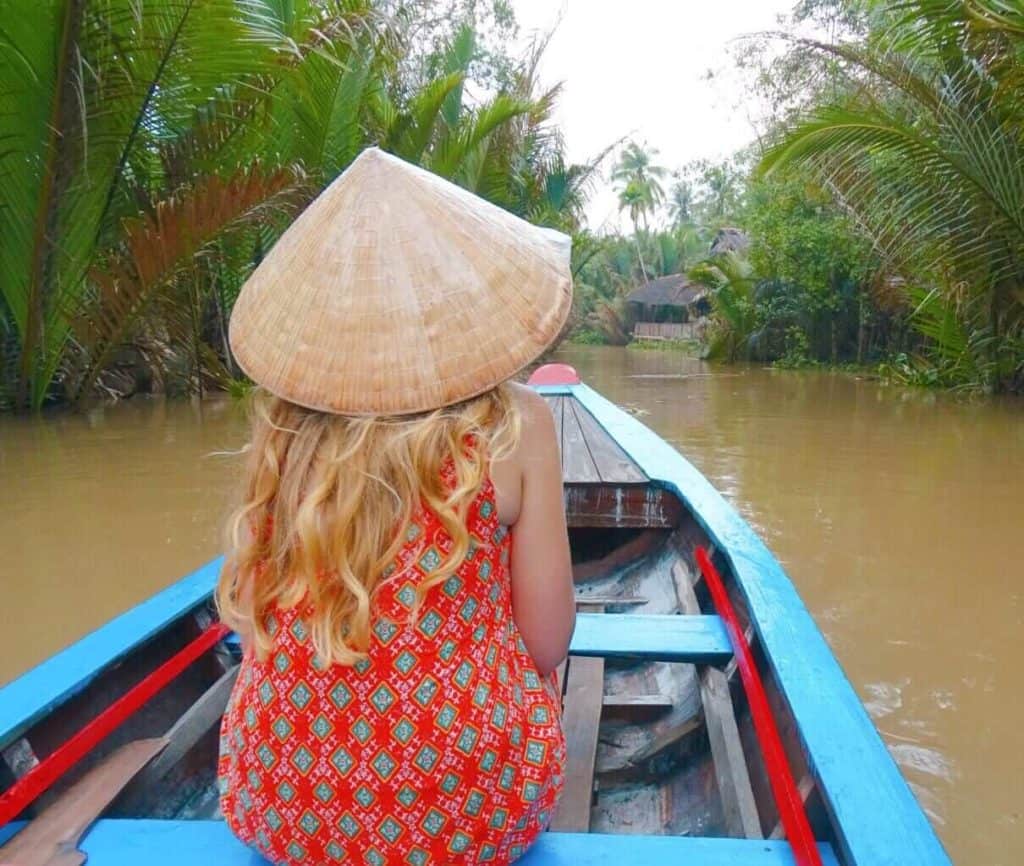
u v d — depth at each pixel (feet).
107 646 6.30
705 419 29.68
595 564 11.31
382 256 3.54
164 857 4.27
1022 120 28.78
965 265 32.73
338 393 3.46
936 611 11.73
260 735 3.67
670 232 147.02
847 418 29.76
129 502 16.79
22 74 21.91
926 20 27.61
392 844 3.57
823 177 33.83
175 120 25.55
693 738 6.64
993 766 8.23
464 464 3.44
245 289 3.82
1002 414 30.50
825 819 4.45
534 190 51.19
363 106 36.52
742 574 7.29
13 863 4.22
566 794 5.87
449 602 3.55
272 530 3.62
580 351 94.68
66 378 28.84
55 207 24.58
